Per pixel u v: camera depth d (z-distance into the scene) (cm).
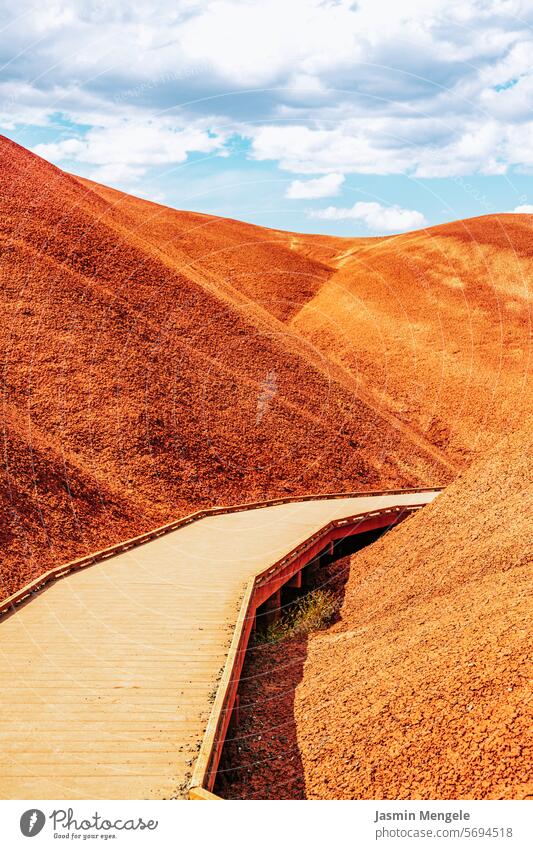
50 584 1049
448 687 575
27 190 2997
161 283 2945
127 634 823
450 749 504
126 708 624
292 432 2522
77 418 1923
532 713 484
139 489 1797
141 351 2377
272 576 1140
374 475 2589
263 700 827
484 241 5734
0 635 816
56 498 1456
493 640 610
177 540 1412
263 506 1923
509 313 4897
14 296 2280
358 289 5519
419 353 4638
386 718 598
